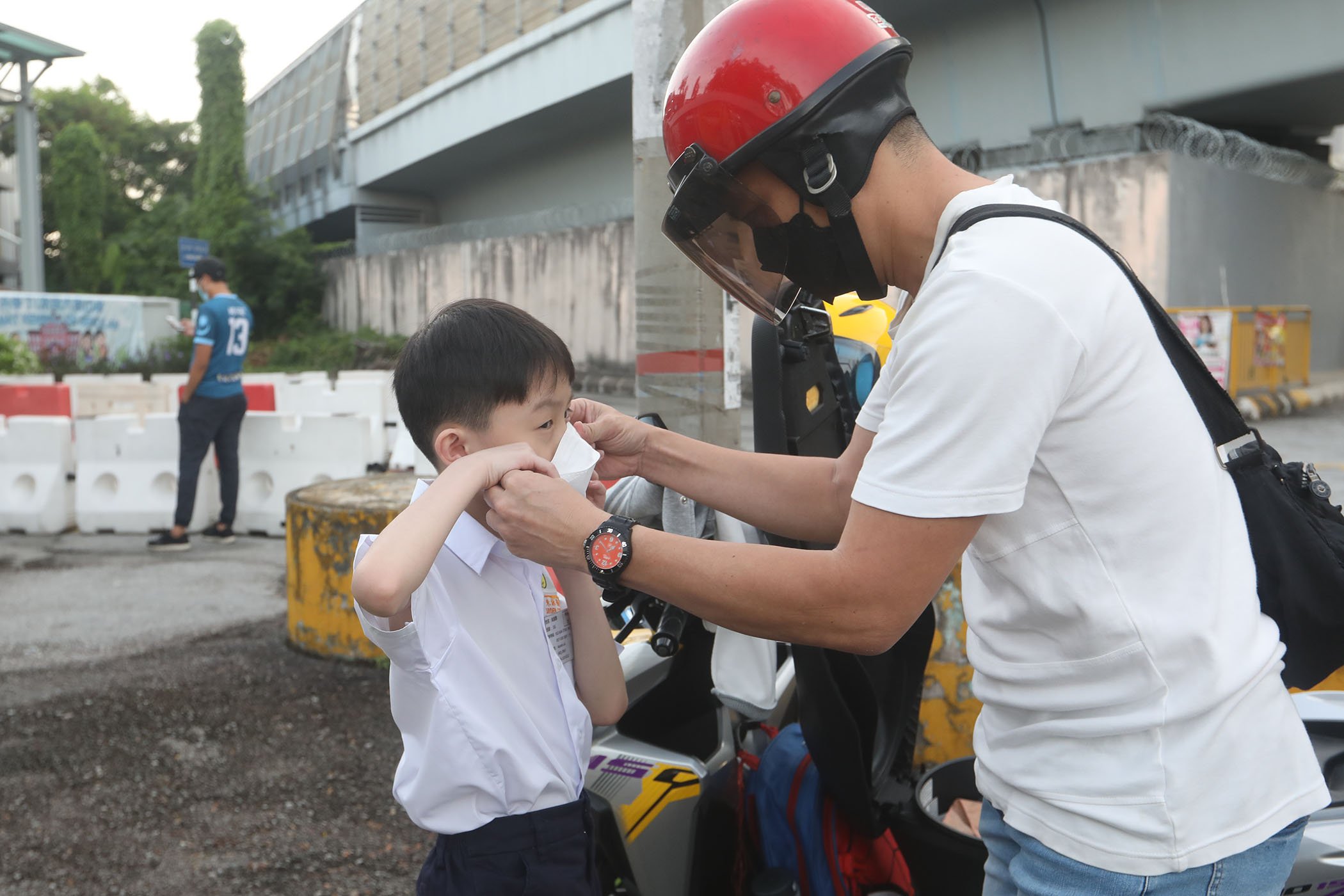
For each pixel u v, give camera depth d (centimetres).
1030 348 104
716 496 162
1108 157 1356
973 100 1677
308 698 390
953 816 201
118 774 326
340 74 3291
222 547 686
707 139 125
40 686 406
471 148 2647
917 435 108
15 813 300
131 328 2180
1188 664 109
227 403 676
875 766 185
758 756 212
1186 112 1532
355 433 724
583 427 158
